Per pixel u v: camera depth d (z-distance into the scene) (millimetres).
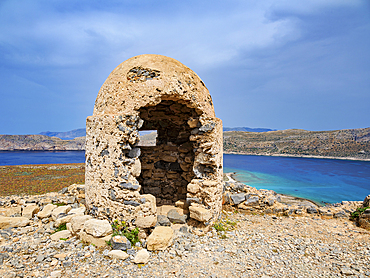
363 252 4867
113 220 5012
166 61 5895
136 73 5488
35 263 3926
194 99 5926
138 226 4973
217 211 6441
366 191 15883
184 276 3938
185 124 8172
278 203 7977
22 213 6094
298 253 4855
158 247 4645
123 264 4117
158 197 8430
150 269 4074
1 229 5266
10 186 12664
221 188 6949
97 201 5285
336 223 6852
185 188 8266
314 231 6191
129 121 5145
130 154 5176
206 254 4715
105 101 5531
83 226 4891
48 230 5254
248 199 7855
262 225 6664
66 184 13438
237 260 4512
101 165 5199
